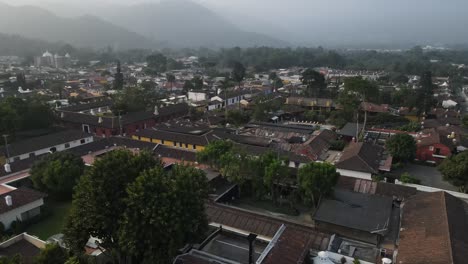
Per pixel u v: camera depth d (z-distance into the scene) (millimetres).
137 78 186875
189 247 29750
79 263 25188
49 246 25766
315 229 38750
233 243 31781
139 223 23766
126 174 26141
